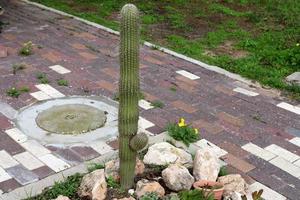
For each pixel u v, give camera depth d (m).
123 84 3.67
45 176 4.30
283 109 6.07
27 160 4.54
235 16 10.44
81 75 6.71
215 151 4.92
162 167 4.42
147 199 3.83
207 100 6.18
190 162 4.52
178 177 4.07
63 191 4.03
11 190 4.07
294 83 6.84
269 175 4.58
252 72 7.18
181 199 3.77
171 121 5.51
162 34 8.93
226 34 9.09
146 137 3.89
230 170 4.61
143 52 7.87
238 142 5.15
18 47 7.72
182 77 6.89
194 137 5.10
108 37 8.55
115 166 4.28
